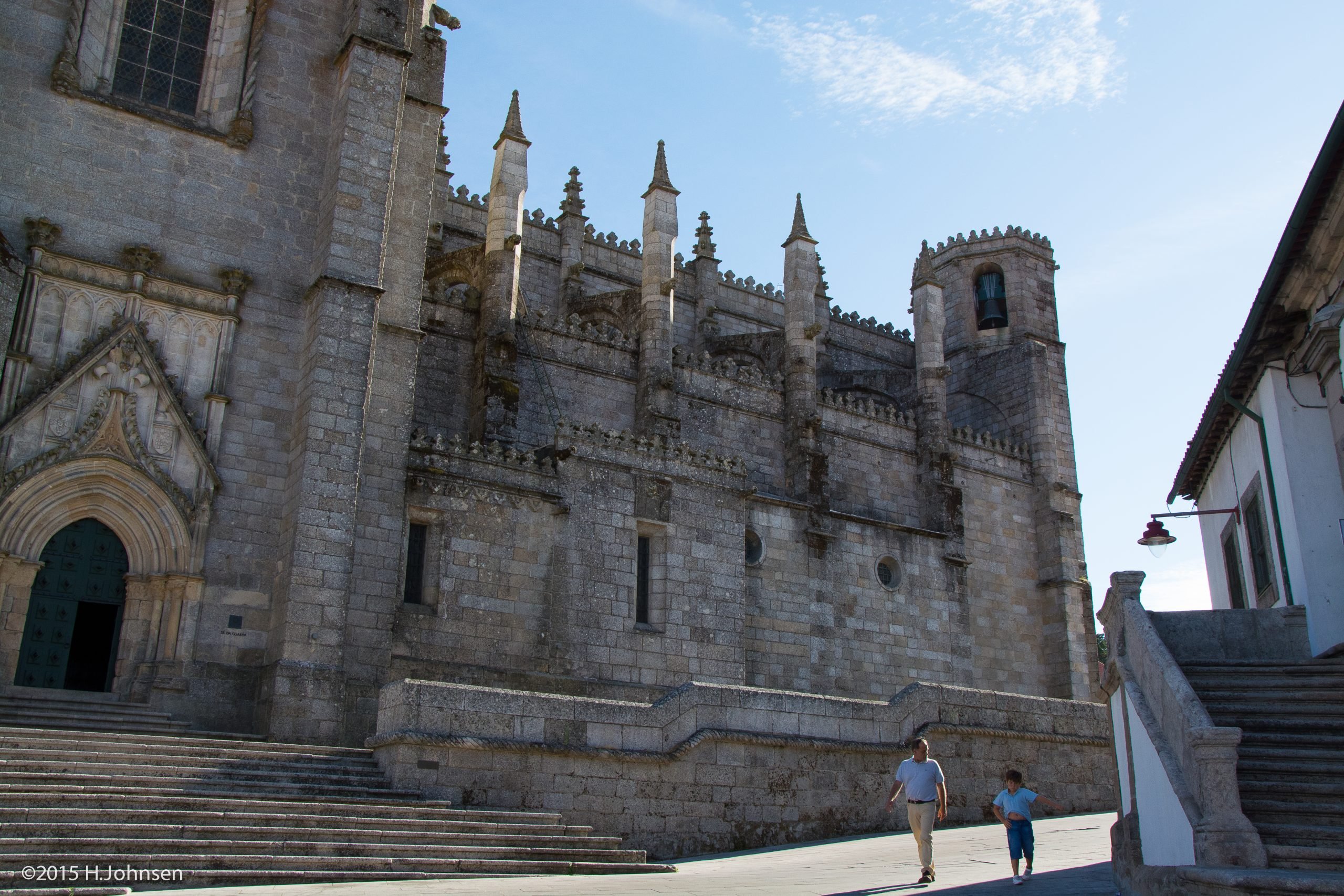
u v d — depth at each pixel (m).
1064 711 30.80
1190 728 14.54
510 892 15.99
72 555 27.95
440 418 40.72
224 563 28.80
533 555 34.59
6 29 29.03
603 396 44.50
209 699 27.73
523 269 53.88
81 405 28.03
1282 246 20.47
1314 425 22.44
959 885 17.05
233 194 31.16
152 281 29.52
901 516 50.28
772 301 63.09
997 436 58.22
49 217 28.67
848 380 57.03
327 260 30.78
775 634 43.28
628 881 17.92
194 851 16.81
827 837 25.41
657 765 23.30
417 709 21.28
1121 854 16.92
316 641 28.09
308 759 22.14
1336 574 21.53
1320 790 15.30
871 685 45.34
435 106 35.66
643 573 37.31
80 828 16.55
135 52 31.38
